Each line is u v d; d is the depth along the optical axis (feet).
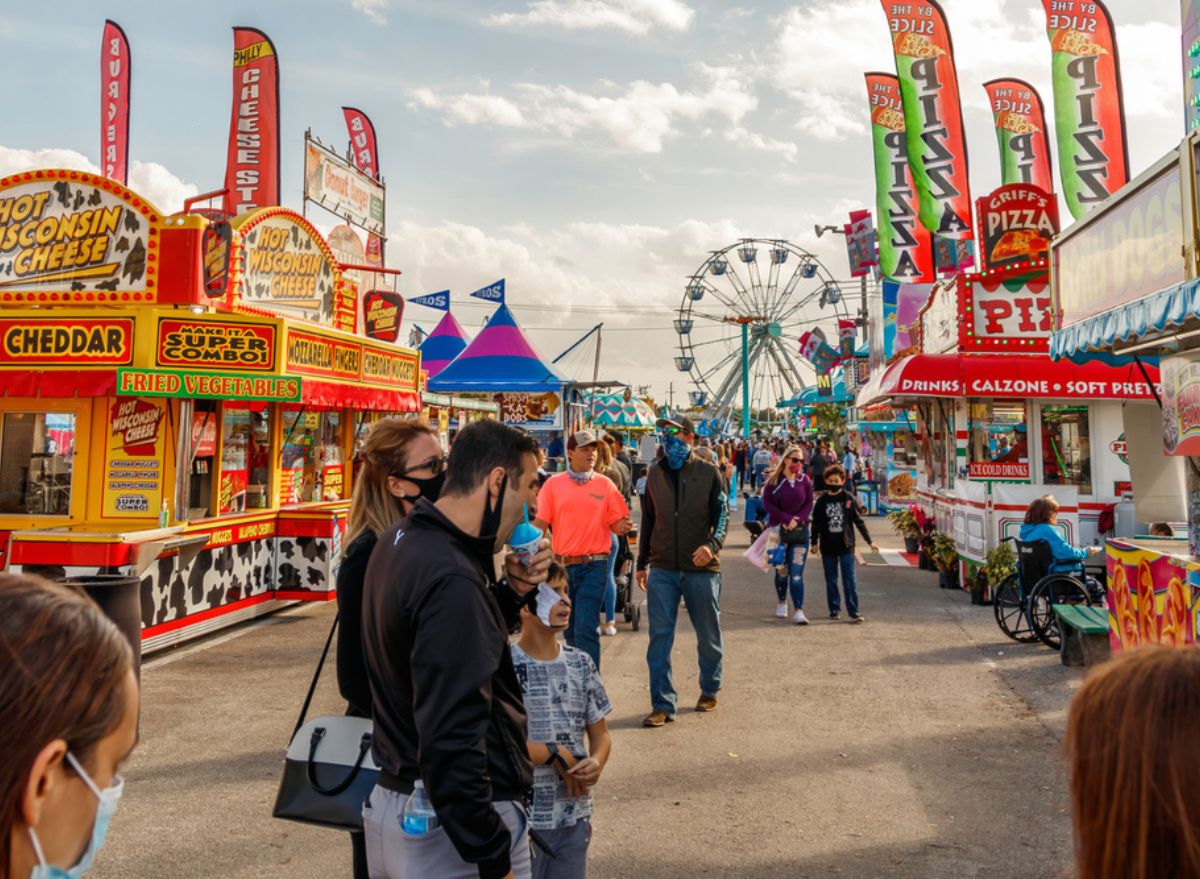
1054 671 24.36
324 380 30.68
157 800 15.74
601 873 12.92
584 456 22.70
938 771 16.99
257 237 31.89
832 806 15.38
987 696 22.06
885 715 20.62
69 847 3.64
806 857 13.43
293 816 8.34
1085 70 44.68
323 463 37.11
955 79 53.11
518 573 8.69
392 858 7.19
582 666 9.84
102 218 27.53
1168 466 22.88
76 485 27.04
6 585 3.75
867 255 114.62
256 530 31.22
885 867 13.07
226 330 26.68
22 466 27.22
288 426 34.37
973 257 54.49
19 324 26.08
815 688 23.07
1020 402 39.50
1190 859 3.28
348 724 8.66
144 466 26.99
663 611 20.49
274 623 31.24
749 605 35.70
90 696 3.60
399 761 7.19
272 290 33.14
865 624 31.55
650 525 21.08
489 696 6.66
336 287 38.22
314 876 12.94
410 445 9.48
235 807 15.44
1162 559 18.62
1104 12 44.42
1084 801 3.62
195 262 27.22
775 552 32.58
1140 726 3.46
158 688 22.91
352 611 9.05
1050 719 20.03
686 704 21.86
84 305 27.48
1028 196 39.11
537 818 9.16
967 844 13.82
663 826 14.58
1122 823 3.43
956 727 19.65
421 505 7.43
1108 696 3.63
